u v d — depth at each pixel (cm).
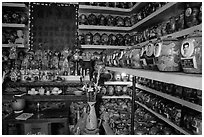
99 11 340
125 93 330
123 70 152
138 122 206
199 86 66
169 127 198
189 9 155
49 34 341
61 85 311
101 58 313
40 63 331
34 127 235
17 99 270
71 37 346
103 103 318
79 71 338
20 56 325
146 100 246
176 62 96
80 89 317
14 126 259
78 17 342
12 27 316
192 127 148
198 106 147
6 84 299
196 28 145
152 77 101
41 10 338
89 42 325
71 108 326
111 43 329
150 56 110
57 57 337
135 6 306
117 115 206
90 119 165
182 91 178
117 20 335
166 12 219
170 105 192
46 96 291
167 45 99
